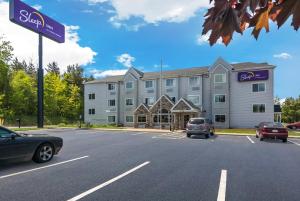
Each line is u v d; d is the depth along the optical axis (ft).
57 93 224.12
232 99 126.52
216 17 4.78
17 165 31.91
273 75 118.83
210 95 130.72
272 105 118.21
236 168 31.22
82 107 240.32
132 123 151.64
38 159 33.14
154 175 27.35
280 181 25.26
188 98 136.26
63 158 37.42
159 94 144.87
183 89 138.00
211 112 129.80
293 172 29.22
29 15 110.11
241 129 117.39
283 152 45.50
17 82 190.70
